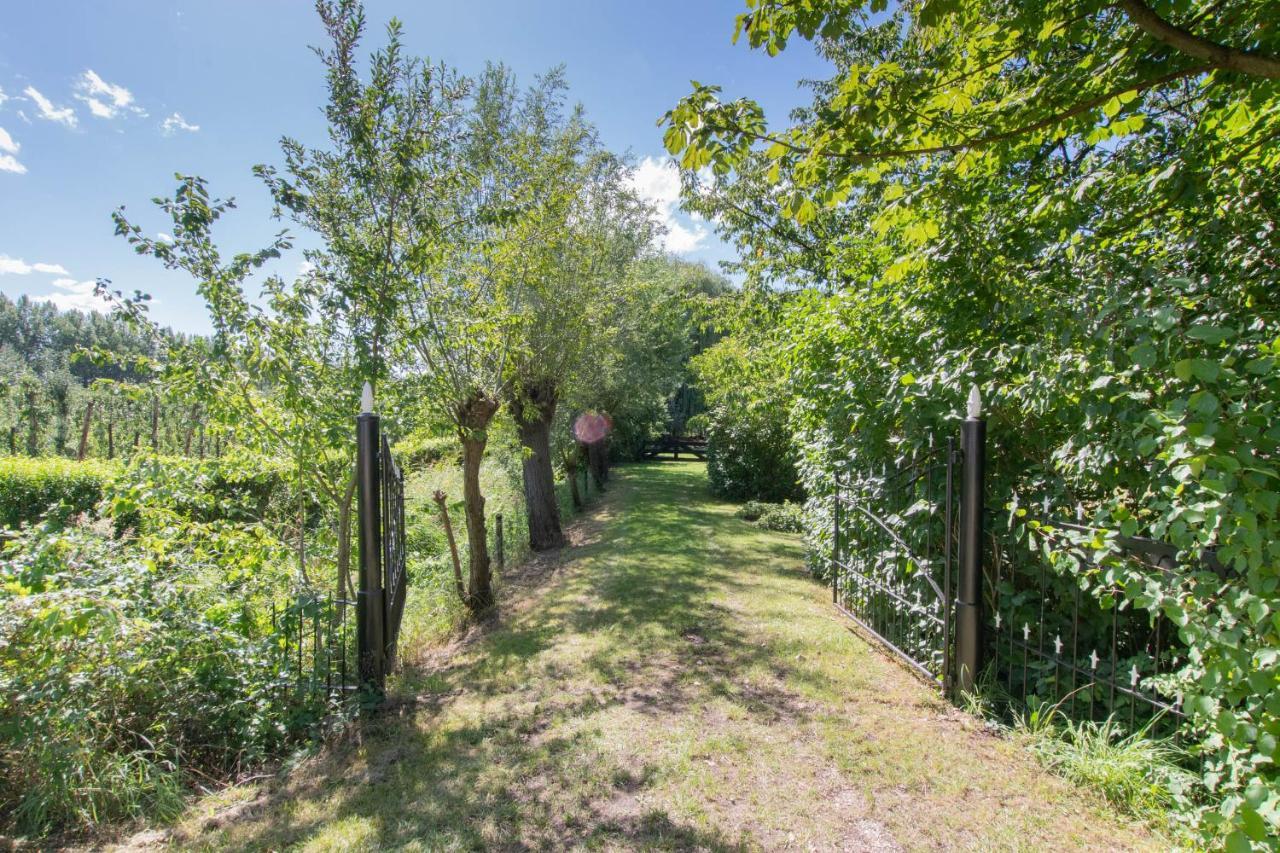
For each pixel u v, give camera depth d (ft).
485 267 21.35
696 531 33.19
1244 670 6.14
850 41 27.63
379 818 9.02
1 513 30.73
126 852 8.53
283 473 15.66
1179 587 7.15
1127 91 8.50
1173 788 8.20
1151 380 8.07
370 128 15.11
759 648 15.52
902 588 14.40
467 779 9.98
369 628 13.32
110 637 9.98
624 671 14.40
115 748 10.50
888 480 14.93
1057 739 10.02
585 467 54.29
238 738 11.56
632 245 41.86
